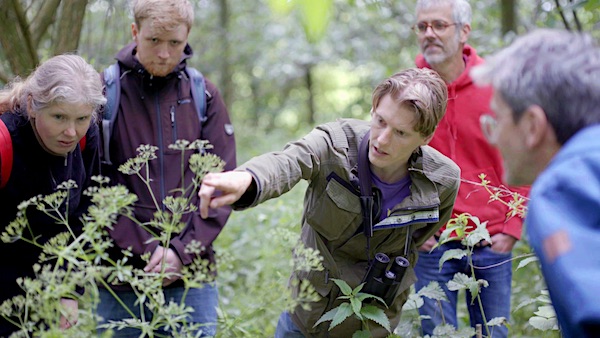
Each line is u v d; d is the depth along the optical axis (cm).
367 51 905
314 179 261
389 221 257
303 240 274
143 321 218
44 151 248
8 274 253
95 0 508
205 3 1008
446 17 355
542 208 140
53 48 382
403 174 261
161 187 304
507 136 160
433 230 275
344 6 838
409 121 237
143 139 305
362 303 271
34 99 236
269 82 1508
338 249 268
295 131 1373
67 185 234
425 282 353
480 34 593
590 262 133
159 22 295
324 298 271
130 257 299
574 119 150
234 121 1455
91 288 231
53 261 261
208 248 308
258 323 366
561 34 160
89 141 268
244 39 1110
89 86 239
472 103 349
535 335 379
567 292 133
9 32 366
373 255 268
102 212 204
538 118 152
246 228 541
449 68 362
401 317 303
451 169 263
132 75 310
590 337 131
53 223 260
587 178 139
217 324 287
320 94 1764
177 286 302
